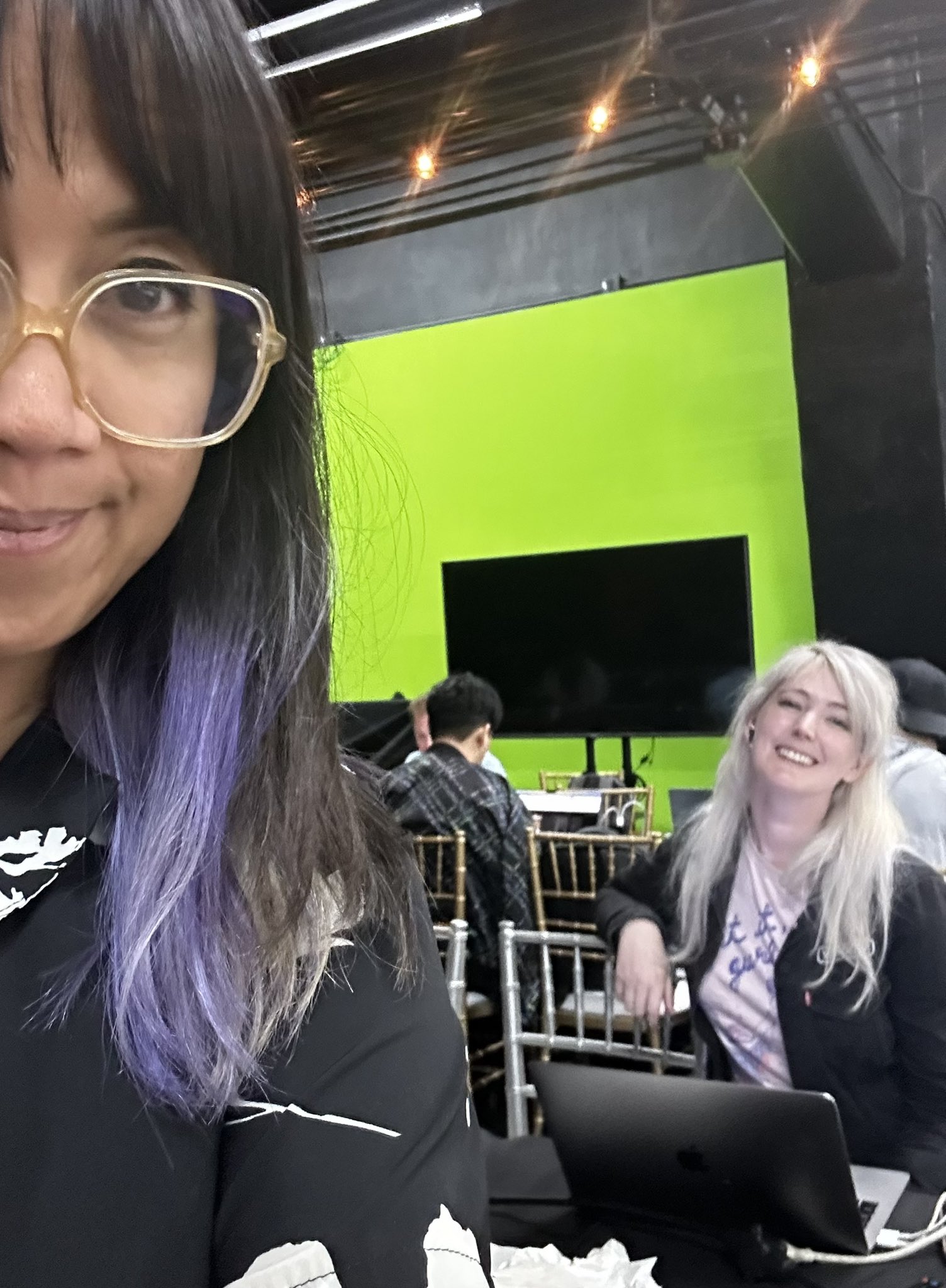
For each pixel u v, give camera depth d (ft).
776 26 10.71
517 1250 3.27
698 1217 3.64
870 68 13.46
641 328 17.01
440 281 18.85
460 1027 1.77
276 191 1.57
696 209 16.76
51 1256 1.39
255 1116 1.54
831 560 14.79
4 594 1.38
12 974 1.48
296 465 1.82
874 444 14.46
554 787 17.65
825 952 4.90
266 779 1.73
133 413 1.39
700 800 12.64
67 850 1.56
